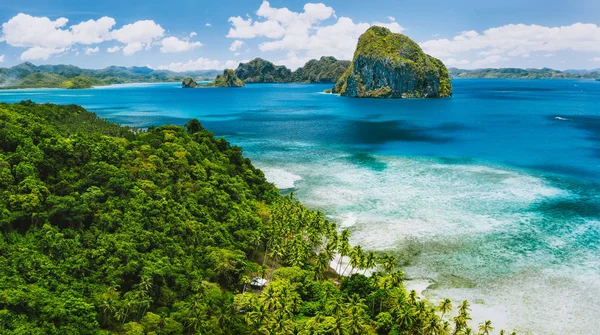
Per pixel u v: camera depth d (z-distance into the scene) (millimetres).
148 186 113562
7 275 75188
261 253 110438
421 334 76812
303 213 117875
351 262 96750
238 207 122875
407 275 99812
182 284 83062
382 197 151500
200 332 72375
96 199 102562
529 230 123500
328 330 72000
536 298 90688
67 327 66750
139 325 71375
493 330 80062
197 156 149125
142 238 92250
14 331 62688
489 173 181500
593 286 94938
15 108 159625
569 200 147750
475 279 98125
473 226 126188
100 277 81875
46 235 87875
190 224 104938
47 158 112562
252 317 76438
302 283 90250
